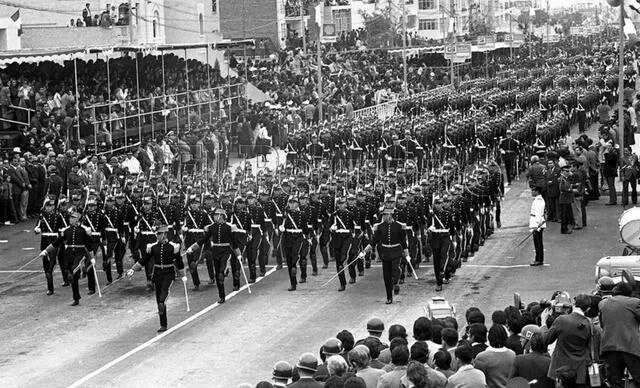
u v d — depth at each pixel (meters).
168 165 63.38
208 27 107.69
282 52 108.44
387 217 37.09
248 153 75.19
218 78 85.31
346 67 110.12
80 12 87.44
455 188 41.78
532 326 22.09
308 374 19.89
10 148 61.44
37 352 32.62
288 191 44.59
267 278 42.03
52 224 40.56
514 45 157.62
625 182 52.97
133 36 78.81
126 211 42.84
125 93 72.00
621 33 57.66
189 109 76.19
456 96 89.31
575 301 21.11
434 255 38.50
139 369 30.31
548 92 85.94
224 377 29.19
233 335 33.56
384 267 36.94
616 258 29.89
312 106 82.88
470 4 183.25
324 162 60.25
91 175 55.31
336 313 35.78
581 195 48.69
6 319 36.84
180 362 30.86
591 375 20.02
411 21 164.75
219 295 38.00
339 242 39.56
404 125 67.25
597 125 85.88
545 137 65.38
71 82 69.50
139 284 41.75
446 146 66.19
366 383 19.80
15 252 48.31
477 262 43.28
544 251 44.66
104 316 36.81
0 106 63.88
